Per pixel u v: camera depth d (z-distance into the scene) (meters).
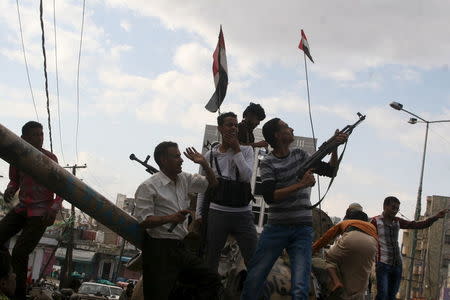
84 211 4.90
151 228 5.17
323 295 6.70
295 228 6.00
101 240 79.19
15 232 6.09
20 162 4.48
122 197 73.06
